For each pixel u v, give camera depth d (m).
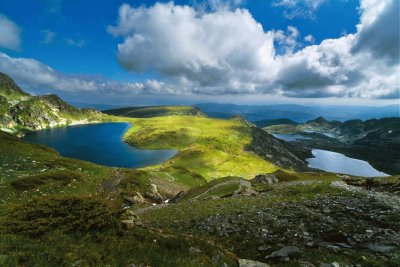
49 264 11.24
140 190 77.94
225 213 30.17
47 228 14.88
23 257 11.35
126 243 14.53
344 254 15.98
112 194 65.94
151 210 46.31
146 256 13.27
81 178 69.25
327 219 23.75
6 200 45.00
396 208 25.08
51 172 65.44
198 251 15.03
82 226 15.45
